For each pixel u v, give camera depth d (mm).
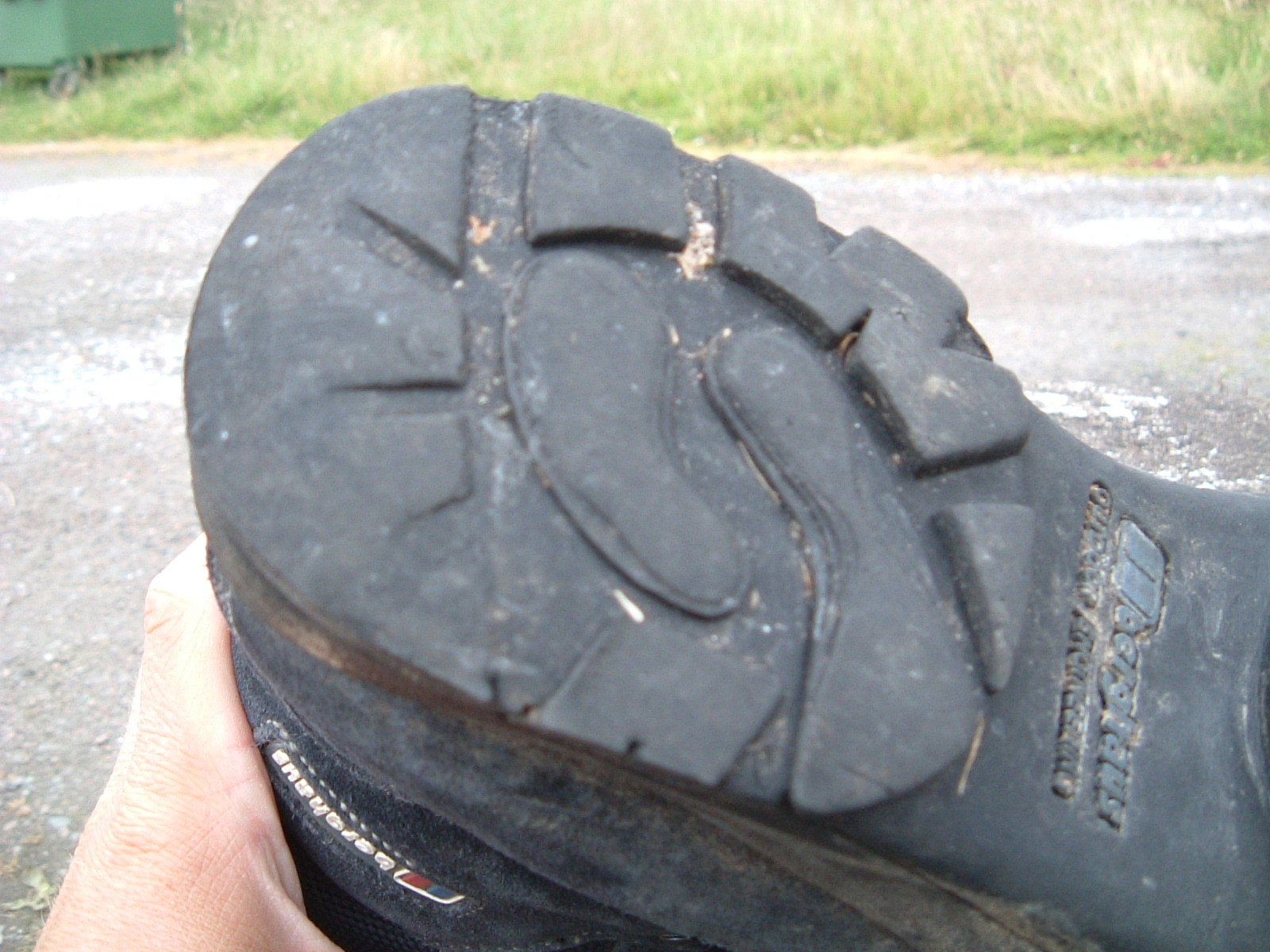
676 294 145
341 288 131
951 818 135
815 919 144
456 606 119
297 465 122
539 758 132
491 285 137
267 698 172
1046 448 166
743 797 124
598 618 122
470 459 125
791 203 155
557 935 169
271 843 181
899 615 132
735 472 135
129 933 167
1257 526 188
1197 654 168
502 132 151
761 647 127
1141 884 148
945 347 156
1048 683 149
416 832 159
